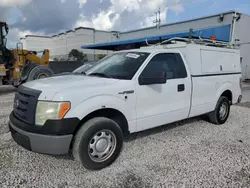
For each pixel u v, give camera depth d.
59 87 3.20
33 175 3.16
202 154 3.87
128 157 3.74
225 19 18.27
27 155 3.76
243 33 19.44
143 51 4.30
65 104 2.96
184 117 4.62
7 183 2.95
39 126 2.95
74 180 3.06
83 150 3.13
